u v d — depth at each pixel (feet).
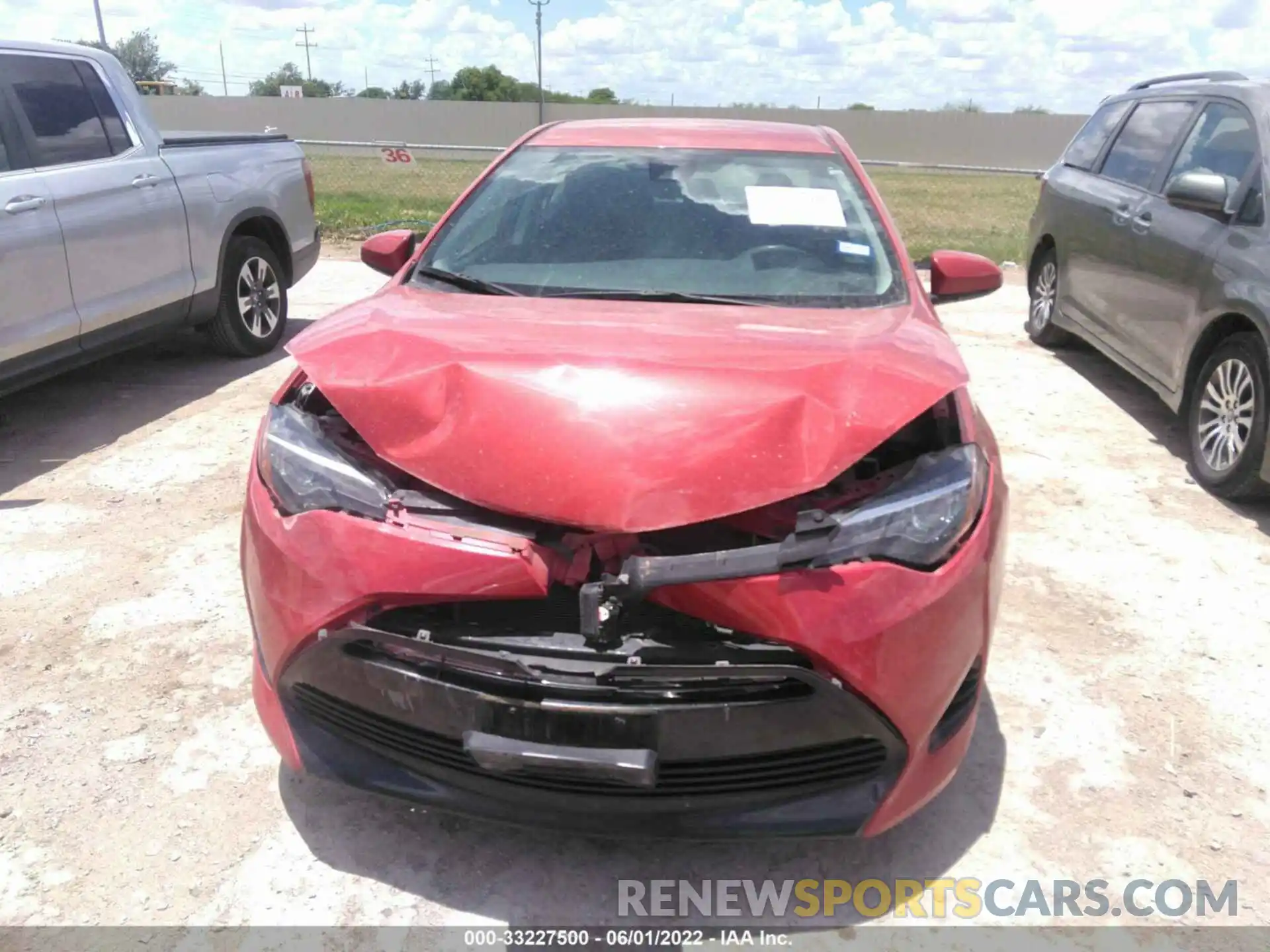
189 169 19.26
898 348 8.32
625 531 6.56
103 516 13.76
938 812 8.60
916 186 79.61
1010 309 28.68
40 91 16.49
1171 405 17.02
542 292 9.89
